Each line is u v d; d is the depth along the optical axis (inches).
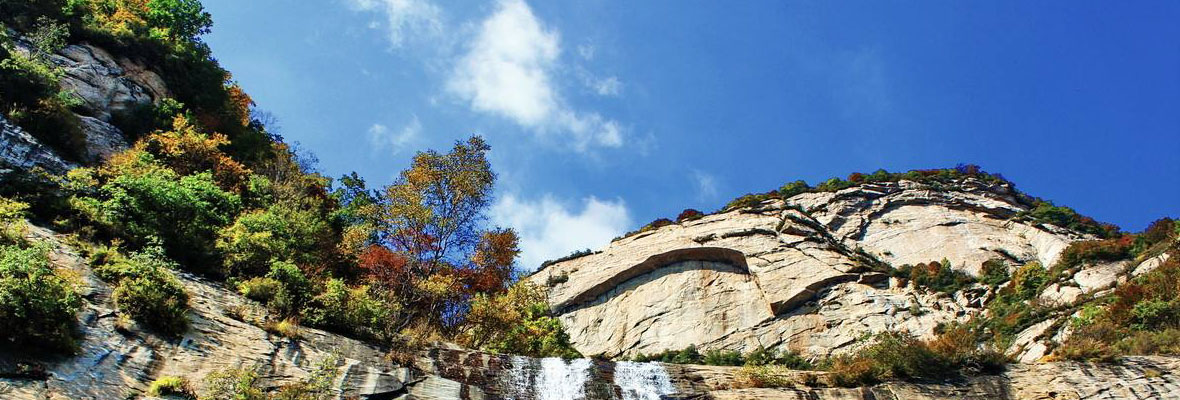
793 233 2337.6
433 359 845.8
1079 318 1283.2
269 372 704.4
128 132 1283.2
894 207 2488.9
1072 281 1691.7
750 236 2364.7
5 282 589.3
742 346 2015.3
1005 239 2272.4
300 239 1123.9
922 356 943.7
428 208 1218.0
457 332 1099.3
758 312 2101.4
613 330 2226.9
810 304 2075.5
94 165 1096.2
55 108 1071.6
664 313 2198.6
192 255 919.0
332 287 900.0
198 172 1232.2
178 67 1523.1
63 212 875.4
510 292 1176.2
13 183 868.0
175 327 698.2
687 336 2105.1
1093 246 1787.6
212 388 628.7
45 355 584.4
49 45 1239.5
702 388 911.0
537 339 1159.6
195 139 1267.2
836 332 1968.5
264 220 1061.8
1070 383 895.7
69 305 629.9
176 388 623.8
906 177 2677.2
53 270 650.2
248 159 1469.0
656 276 2331.4
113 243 834.2
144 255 787.4
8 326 573.9
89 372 593.6
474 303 1107.9
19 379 547.2
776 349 1967.3
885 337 1031.6
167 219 930.1
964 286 2003.0
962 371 935.0
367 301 890.7
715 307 2156.7
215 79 1620.3
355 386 732.7
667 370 935.0
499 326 1102.4
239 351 720.3
